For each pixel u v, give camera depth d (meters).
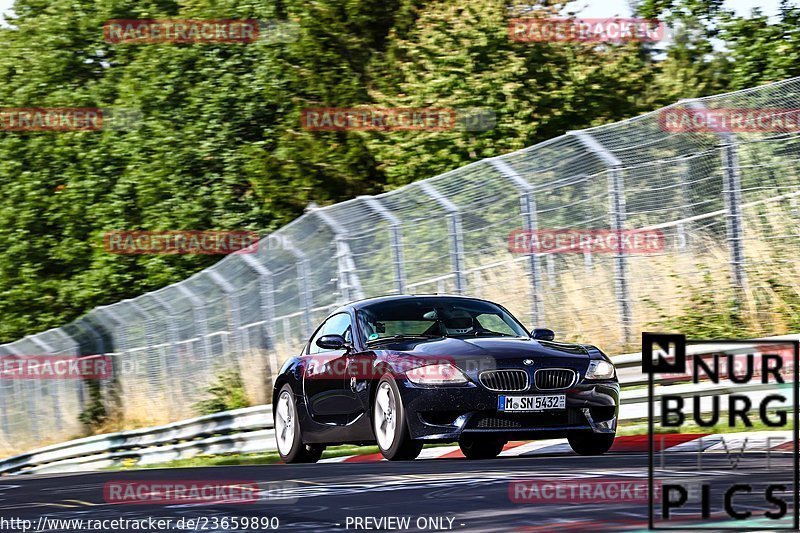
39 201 97.25
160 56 92.50
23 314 99.06
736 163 40.47
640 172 41.94
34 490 25.23
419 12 80.00
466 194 44.56
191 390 63.16
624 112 73.38
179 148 90.12
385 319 29.89
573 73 72.31
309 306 50.94
